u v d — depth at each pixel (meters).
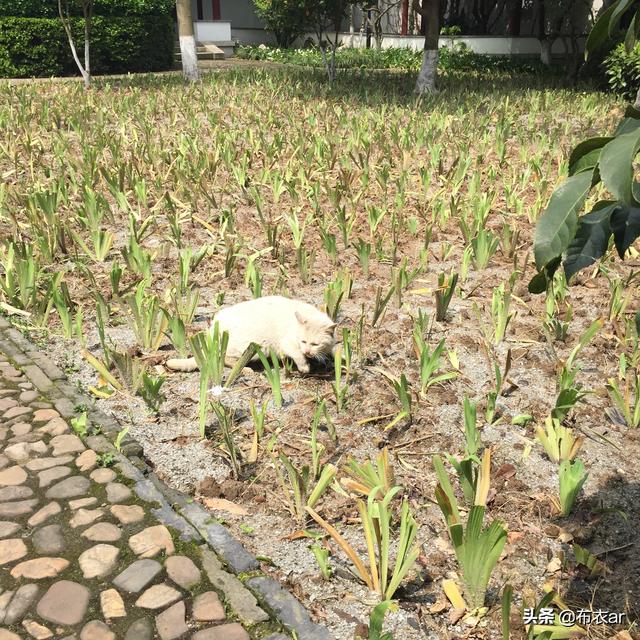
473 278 6.18
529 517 3.28
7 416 3.92
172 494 3.32
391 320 5.32
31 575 2.78
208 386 4.37
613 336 5.04
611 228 2.04
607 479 3.55
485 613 2.72
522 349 4.88
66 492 3.29
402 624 2.67
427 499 3.39
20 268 5.20
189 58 19.52
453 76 22.39
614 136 1.87
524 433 3.93
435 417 4.07
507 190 7.95
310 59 27.66
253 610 2.65
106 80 19.98
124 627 2.56
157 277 6.06
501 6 30.17
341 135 11.69
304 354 4.39
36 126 11.96
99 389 4.25
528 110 15.20
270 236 6.64
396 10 31.83
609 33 1.93
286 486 3.36
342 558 3.01
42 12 22.67
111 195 8.52
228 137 10.97
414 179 9.15
